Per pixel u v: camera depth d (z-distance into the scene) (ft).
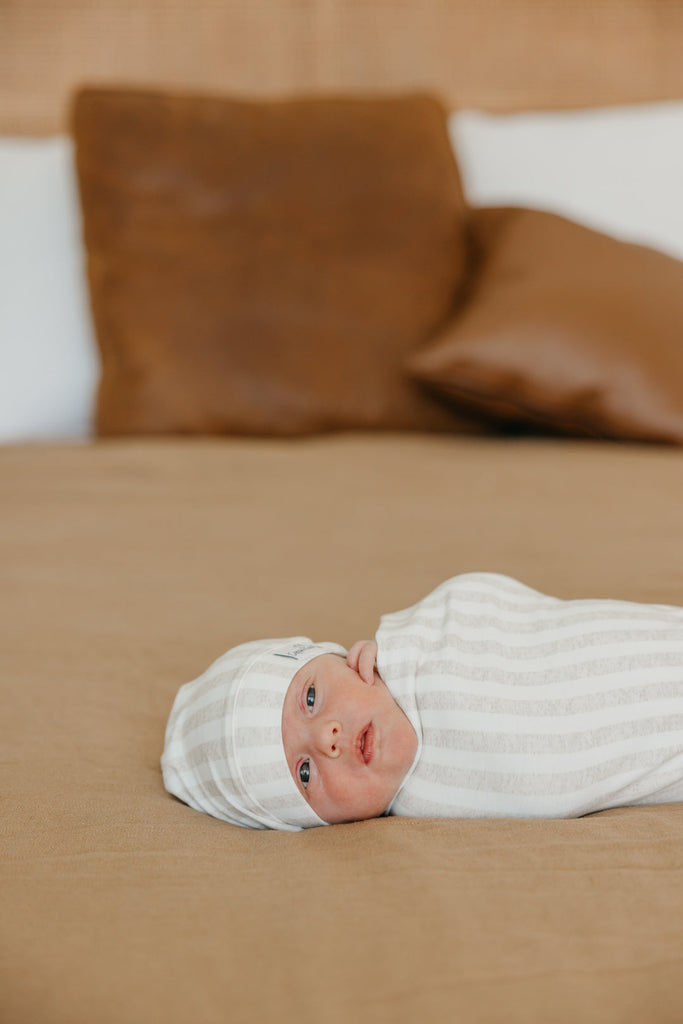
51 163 7.29
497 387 6.13
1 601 4.24
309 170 6.88
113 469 5.78
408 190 6.95
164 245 6.70
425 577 4.22
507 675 2.65
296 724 2.78
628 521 4.65
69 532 4.95
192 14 8.41
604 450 5.99
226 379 6.59
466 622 2.82
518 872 2.11
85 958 1.97
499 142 7.72
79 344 7.04
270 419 6.63
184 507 5.23
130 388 6.56
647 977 1.81
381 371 6.66
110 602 4.20
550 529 4.63
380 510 5.05
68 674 3.60
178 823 2.61
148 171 6.74
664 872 2.10
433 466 5.71
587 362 5.93
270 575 4.38
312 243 6.79
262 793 2.77
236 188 6.80
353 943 1.92
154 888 2.21
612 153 7.58
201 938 1.99
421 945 1.89
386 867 2.18
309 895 2.10
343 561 4.47
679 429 5.87
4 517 5.17
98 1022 1.80
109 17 8.36
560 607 2.86
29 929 2.08
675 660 2.61
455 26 8.55
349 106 7.14
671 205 7.48
